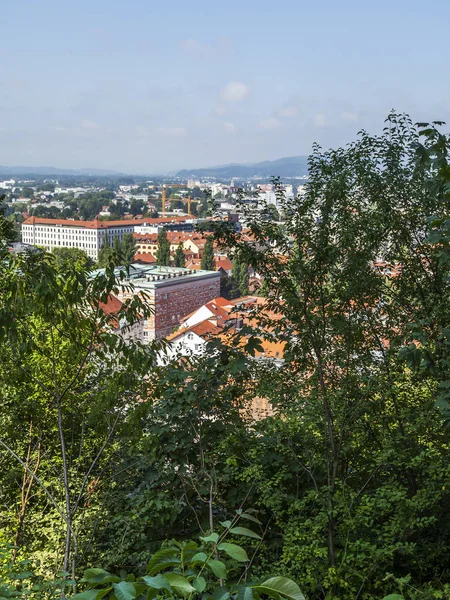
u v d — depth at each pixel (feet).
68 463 48.96
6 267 35.04
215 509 38.63
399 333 41.09
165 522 38.65
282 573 30.83
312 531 31.27
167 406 37.42
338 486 34.63
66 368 47.73
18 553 42.63
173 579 8.90
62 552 40.75
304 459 37.88
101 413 40.37
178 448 37.78
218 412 38.52
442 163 25.32
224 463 37.86
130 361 36.35
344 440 37.68
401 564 34.65
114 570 38.52
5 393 43.96
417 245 41.63
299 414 35.42
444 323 38.50
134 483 42.98
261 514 37.96
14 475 51.03
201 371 38.01
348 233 37.04
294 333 38.01
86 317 37.17
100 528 40.60
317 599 31.99
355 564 30.37
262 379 38.14
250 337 37.83
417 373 38.93
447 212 39.65
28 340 35.35
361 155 40.34
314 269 37.29
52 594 21.17
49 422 50.80
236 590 8.87
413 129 40.63
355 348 39.06
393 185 40.37
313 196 37.96
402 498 30.45
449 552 36.01
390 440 34.76
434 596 27.43
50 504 51.08
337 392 37.04
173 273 370.32
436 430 38.47
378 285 41.22
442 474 31.73
